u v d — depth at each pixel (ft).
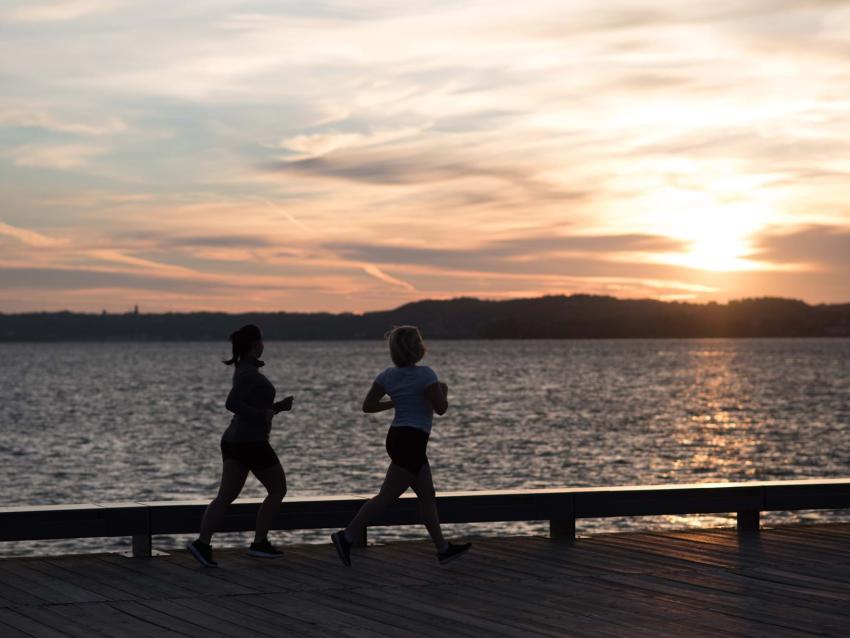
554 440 145.07
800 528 31.83
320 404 228.84
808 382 320.91
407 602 22.48
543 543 29.43
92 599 22.56
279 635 19.66
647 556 27.48
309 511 27.81
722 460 122.62
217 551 28.35
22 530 25.58
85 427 172.65
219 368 528.22
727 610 21.68
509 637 19.54
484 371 434.30
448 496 28.43
